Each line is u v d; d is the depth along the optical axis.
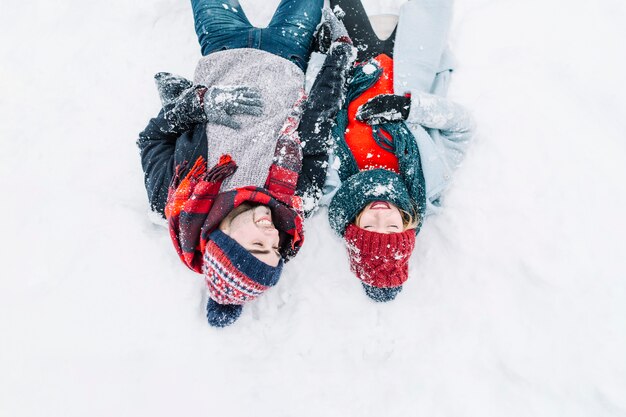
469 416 1.22
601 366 1.20
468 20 1.45
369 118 1.20
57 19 1.54
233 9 1.37
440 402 1.24
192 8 1.43
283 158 1.15
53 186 1.40
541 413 1.20
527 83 1.38
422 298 1.32
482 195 1.31
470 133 1.27
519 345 1.24
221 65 1.27
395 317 1.31
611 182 1.29
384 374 1.28
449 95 1.38
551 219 1.28
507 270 1.28
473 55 1.42
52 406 1.21
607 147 1.32
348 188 1.13
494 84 1.38
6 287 1.29
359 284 1.32
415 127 1.21
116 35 1.54
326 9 1.34
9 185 1.40
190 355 1.24
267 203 1.05
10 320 1.26
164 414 1.21
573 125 1.34
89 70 1.51
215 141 1.16
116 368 1.23
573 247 1.25
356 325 1.31
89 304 1.27
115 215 1.34
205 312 1.28
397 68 1.29
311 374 1.26
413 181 1.17
